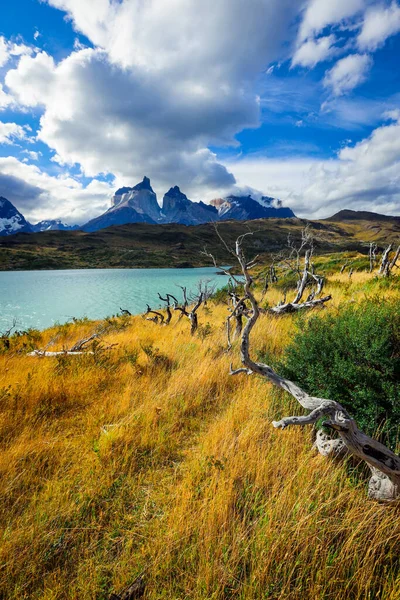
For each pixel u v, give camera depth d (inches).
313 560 81.0
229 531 92.4
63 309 1373.0
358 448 87.5
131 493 114.5
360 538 87.2
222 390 200.2
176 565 84.2
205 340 317.7
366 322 136.1
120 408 176.4
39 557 88.1
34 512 103.0
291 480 105.0
